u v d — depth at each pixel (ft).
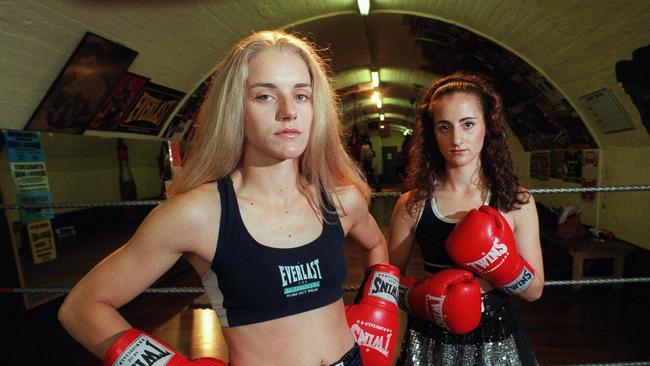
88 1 8.74
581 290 12.14
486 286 3.88
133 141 18.52
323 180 3.09
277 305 2.61
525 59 12.58
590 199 13.75
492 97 3.79
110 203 5.71
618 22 8.38
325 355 2.77
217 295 2.68
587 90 11.35
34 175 10.77
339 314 2.98
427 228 4.03
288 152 2.57
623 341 9.16
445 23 13.64
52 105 10.48
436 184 4.16
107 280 2.52
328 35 17.04
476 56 14.98
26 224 10.89
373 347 3.33
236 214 2.61
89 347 2.45
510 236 3.51
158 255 2.56
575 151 14.60
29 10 7.89
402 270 4.37
